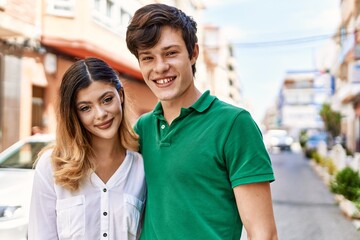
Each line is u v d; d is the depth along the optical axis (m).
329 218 6.72
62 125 1.73
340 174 7.16
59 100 1.74
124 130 1.85
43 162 1.75
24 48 9.45
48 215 1.73
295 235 5.66
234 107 1.62
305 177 12.90
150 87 1.72
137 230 1.82
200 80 26.17
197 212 1.56
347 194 6.86
